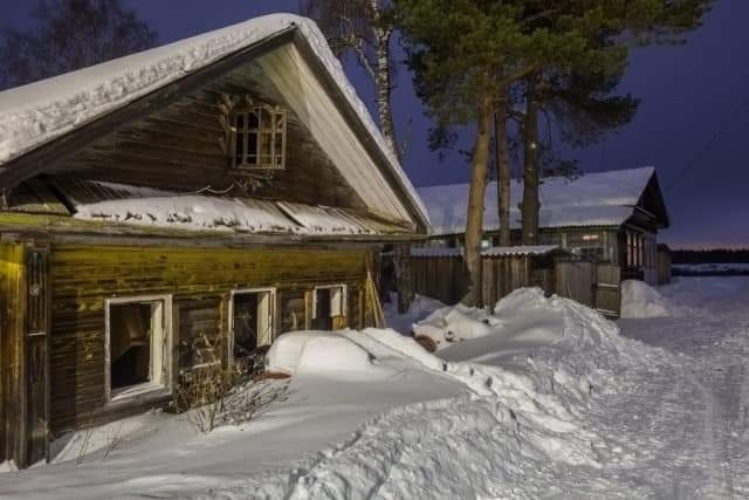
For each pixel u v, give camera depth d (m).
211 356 7.66
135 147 6.69
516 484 6.08
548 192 29.78
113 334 6.74
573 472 6.49
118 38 24.75
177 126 7.24
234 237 7.06
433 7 13.03
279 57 8.27
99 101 5.52
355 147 9.41
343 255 10.36
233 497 4.06
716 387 10.34
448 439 6.28
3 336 5.28
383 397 6.78
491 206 30.67
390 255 22.41
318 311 10.21
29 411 5.28
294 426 5.75
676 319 19.33
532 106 21.39
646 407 9.13
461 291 19.67
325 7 18.22
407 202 10.19
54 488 4.27
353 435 5.52
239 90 8.13
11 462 5.19
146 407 6.76
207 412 6.36
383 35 17.02
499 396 8.12
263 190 8.54
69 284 6.02
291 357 8.05
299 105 9.09
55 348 5.86
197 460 4.91
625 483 6.18
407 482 5.29
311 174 9.49
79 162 6.07
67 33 23.91
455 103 14.30
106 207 5.82
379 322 10.90
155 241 6.73
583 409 8.88
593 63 13.49
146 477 4.43
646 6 13.08
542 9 14.91
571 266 19.66
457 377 8.26
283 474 4.48
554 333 13.08
